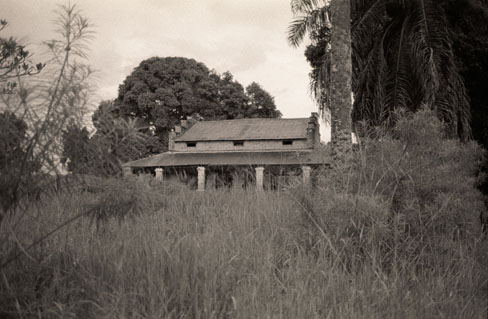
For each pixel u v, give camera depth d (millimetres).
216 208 7719
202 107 56469
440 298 4109
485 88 15297
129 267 4070
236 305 3602
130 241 4895
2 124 2990
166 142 52906
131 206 3547
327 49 16188
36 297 3637
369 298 3988
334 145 9062
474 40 15281
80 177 3430
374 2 15633
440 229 5566
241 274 4344
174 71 55531
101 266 4031
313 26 15695
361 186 5902
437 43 13648
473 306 4109
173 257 4203
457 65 14836
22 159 3125
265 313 3576
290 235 5645
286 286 4387
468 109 14000
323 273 4316
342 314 3682
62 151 3225
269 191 7961
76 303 3480
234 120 50594
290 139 44094
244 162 39750
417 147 6027
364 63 15477
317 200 5625
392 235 5273
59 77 3279
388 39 15992
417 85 14445
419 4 14398
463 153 6523
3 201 3064
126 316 3402
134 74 55625
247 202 7426
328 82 15375
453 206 5480
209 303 3570
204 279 3928
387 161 5973
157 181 6926
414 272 4781
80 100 3229
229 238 5398
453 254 5230
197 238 5152
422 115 6051
